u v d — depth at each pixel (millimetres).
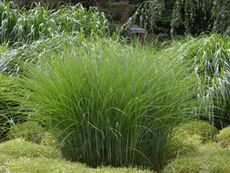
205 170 2975
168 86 3094
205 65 5000
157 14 6043
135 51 3418
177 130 3395
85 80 3006
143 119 3037
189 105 3314
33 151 3369
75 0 9953
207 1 5887
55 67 3162
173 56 3920
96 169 2863
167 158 3359
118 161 3045
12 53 5234
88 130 3016
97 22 6672
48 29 6098
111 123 3000
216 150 3574
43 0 9664
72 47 3844
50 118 3078
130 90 2979
